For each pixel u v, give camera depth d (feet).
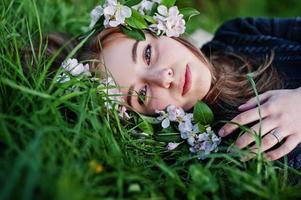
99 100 2.06
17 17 2.60
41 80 1.98
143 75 2.28
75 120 2.02
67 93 2.03
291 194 1.86
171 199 1.78
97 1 3.22
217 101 2.41
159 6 2.35
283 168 2.15
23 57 2.32
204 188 1.78
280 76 2.61
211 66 2.52
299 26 2.93
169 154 2.22
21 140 1.70
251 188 1.74
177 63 2.30
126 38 2.35
